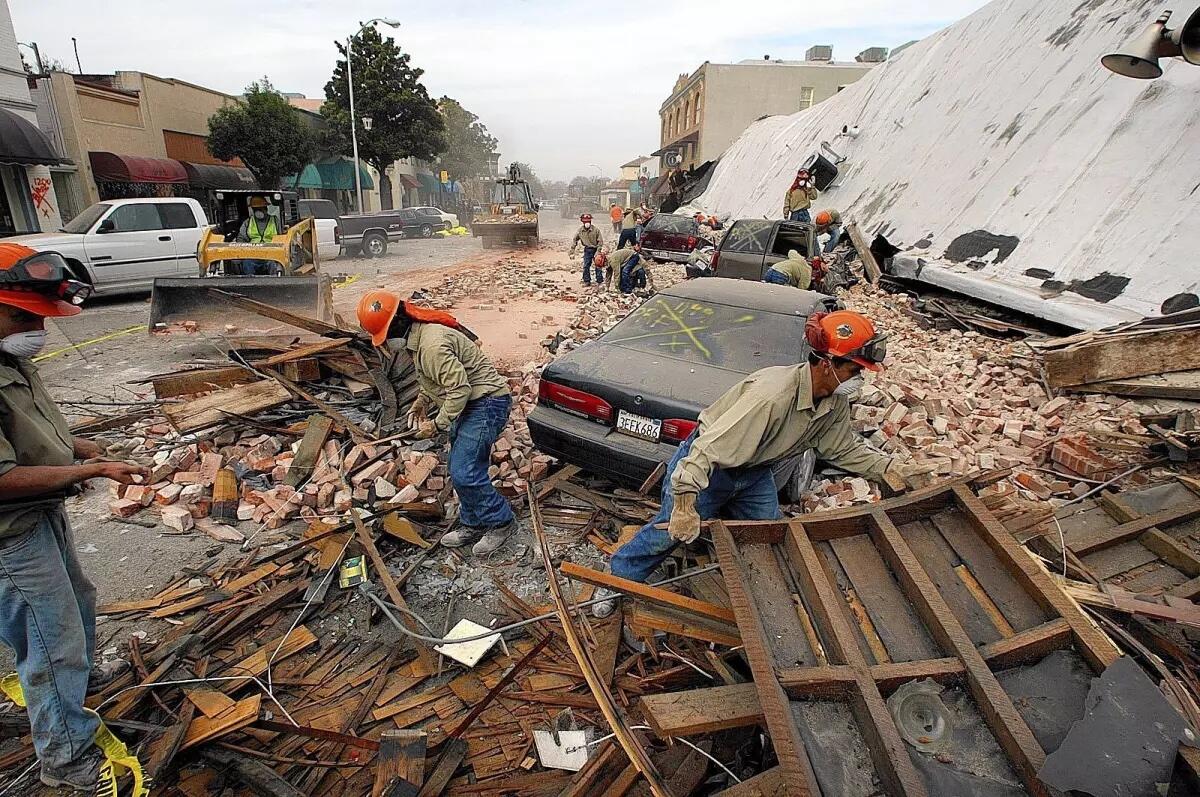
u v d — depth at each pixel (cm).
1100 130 986
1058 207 967
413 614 311
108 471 217
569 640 244
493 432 371
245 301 619
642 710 212
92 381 668
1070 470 463
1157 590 288
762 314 458
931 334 906
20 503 206
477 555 378
